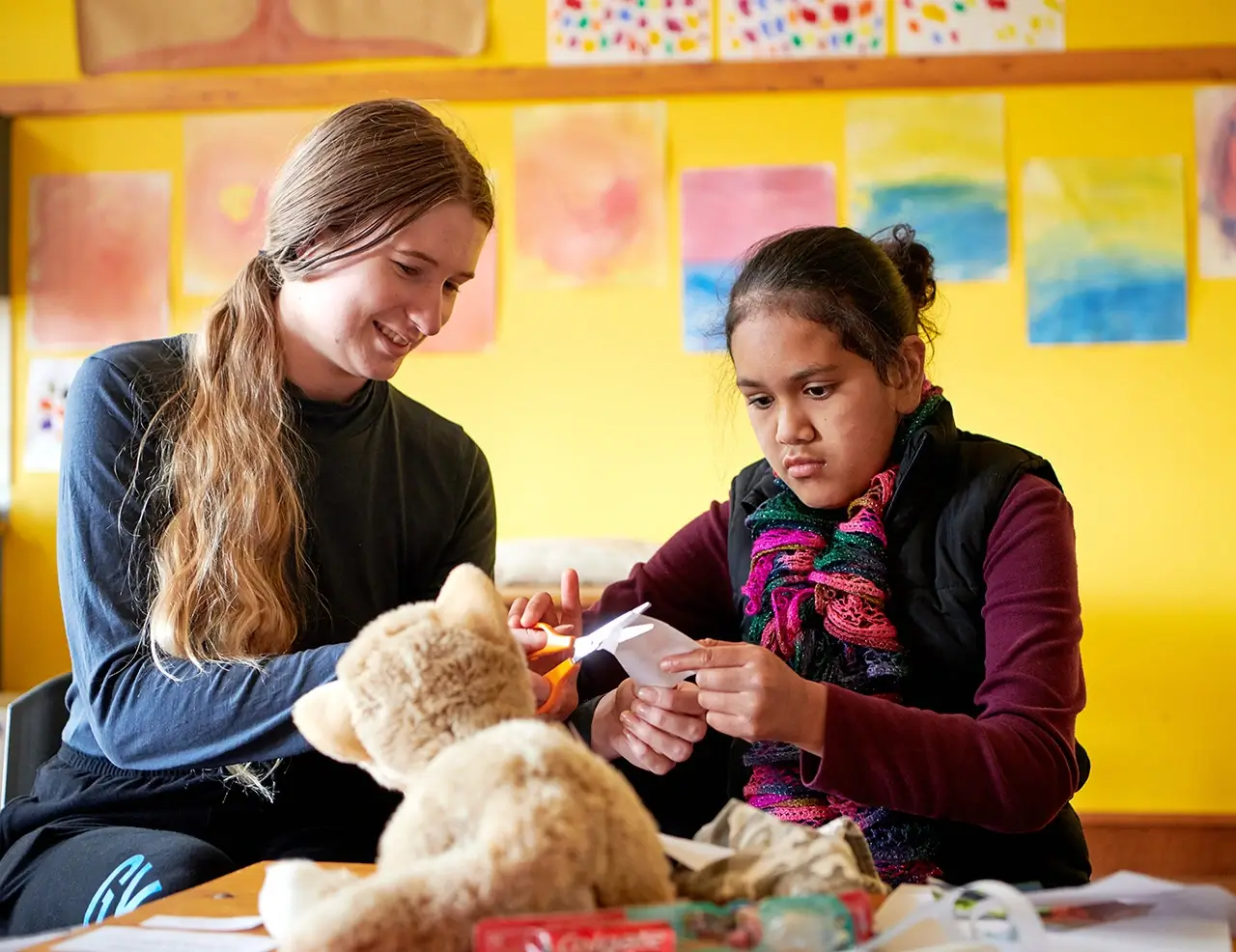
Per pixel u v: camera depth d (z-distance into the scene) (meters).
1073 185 3.02
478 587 0.71
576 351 3.07
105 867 1.14
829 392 1.17
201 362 1.36
